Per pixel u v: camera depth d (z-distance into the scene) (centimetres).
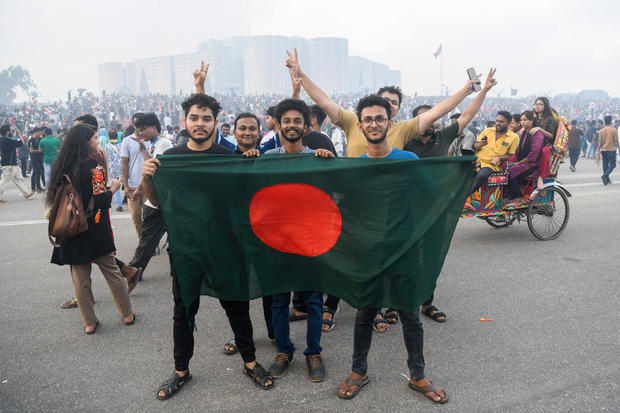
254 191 259
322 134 373
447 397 254
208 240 258
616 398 253
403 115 3359
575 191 1004
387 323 356
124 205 866
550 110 599
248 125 334
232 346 313
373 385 269
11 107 2931
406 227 250
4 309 389
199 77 375
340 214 258
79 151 321
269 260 267
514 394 258
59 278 466
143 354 311
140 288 437
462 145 451
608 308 380
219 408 250
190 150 270
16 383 275
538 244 581
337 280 263
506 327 347
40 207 870
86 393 264
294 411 246
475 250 557
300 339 334
